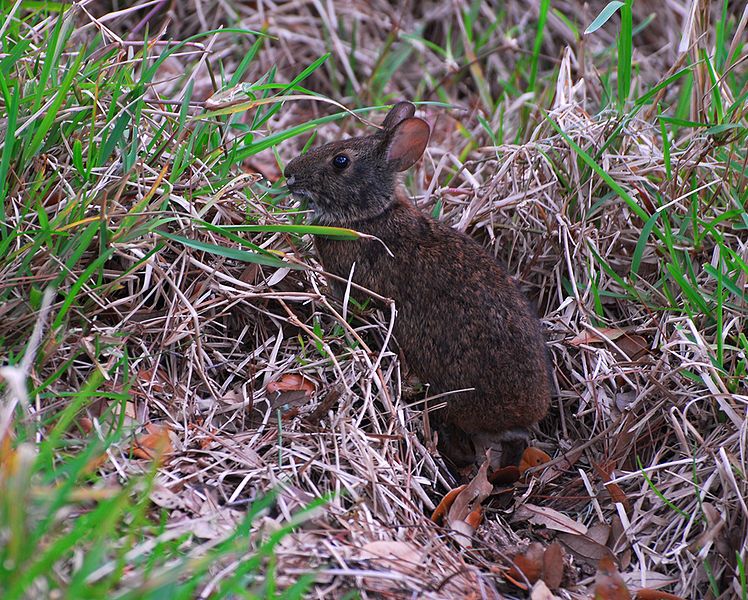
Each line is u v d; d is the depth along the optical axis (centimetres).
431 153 1320
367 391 875
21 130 850
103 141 886
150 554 638
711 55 1259
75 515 664
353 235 894
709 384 875
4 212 841
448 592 712
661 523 841
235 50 1493
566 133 1130
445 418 944
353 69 1527
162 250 909
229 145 1063
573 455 947
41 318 696
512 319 913
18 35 1016
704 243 1062
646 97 1108
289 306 969
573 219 1112
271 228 882
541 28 1376
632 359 1001
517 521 882
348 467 810
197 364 862
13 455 630
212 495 739
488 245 1122
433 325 934
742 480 820
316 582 671
